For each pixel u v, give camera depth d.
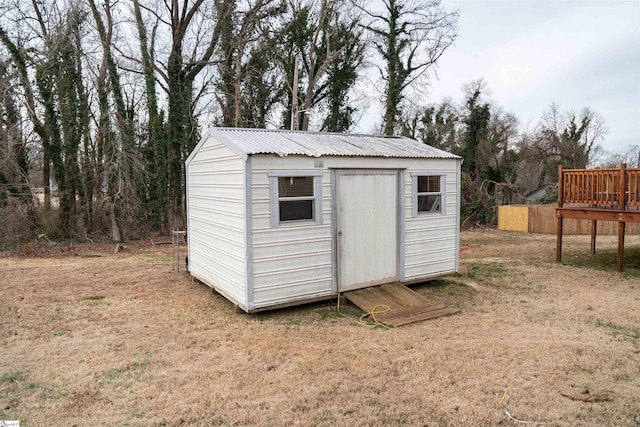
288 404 3.60
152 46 17.72
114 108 15.12
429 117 26.91
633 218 8.89
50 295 7.27
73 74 14.72
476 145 24.83
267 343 5.02
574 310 6.41
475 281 8.41
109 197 14.44
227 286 6.62
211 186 7.20
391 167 7.13
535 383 4.00
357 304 6.44
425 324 5.77
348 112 22.53
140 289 7.75
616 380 4.07
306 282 6.38
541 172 30.62
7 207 13.73
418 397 3.74
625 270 9.45
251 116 21.22
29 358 4.57
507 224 19.08
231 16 19.08
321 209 6.46
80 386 3.93
